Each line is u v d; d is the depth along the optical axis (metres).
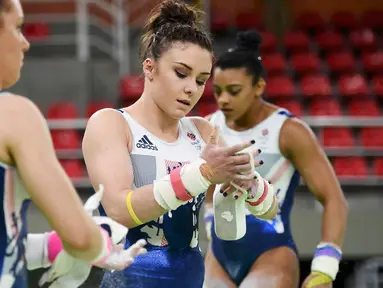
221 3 17.52
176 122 3.84
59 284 2.97
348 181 10.68
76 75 13.76
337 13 17.50
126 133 3.69
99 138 3.60
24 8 15.88
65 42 14.88
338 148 11.05
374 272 9.23
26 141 2.65
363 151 11.13
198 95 3.64
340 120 10.29
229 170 3.26
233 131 5.33
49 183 2.66
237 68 5.11
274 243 5.02
